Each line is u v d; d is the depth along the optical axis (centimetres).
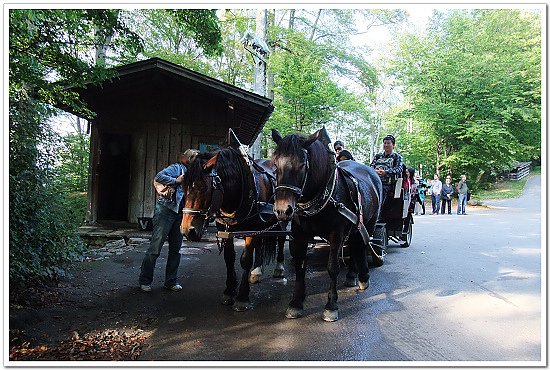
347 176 461
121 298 476
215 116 984
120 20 500
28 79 421
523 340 367
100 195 995
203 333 380
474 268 638
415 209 859
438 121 2367
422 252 773
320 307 458
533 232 1068
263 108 888
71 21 438
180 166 529
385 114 3431
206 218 399
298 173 360
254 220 448
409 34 2495
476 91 2278
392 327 397
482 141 2317
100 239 846
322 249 806
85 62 477
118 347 346
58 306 436
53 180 472
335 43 2261
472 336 375
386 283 554
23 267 400
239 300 445
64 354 330
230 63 2553
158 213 500
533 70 2303
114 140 1062
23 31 390
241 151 441
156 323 403
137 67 820
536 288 526
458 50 2347
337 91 1652
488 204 2339
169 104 976
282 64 1661
